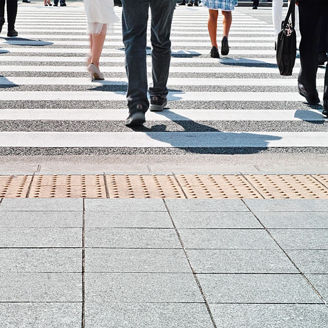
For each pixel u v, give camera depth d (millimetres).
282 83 9695
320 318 3320
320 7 7910
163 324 3217
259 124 7520
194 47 13047
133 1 6840
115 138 6883
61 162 6156
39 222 4434
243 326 3227
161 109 7930
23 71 10125
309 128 7418
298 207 4906
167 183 5492
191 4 26828
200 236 4281
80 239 4164
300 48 8203
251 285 3639
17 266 3777
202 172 5844
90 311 3312
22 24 16875
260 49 12992
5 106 8000
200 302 3438
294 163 6285
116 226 4398
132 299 3443
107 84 9344
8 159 6203
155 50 7629
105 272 3729
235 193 5293
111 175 5656
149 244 4125
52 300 3408
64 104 8172
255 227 4477
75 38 14047
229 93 8961
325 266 3900
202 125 7418
